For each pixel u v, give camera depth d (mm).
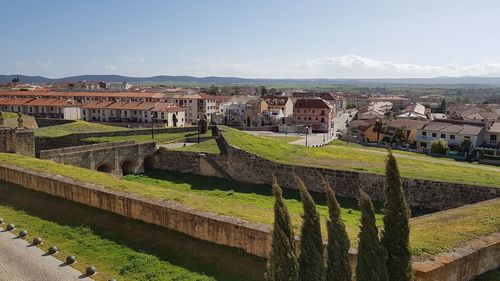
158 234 18953
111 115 109312
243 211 19578
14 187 26562
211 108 132500
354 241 15906
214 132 62062
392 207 10484
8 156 32281
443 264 13320
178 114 110125
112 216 21094
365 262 10031
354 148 67312
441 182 31500
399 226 10383
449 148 77500
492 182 31719
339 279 10312
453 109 146875
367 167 37250
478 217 19281
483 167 53031
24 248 17734
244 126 112812
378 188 33500
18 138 38500
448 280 13602
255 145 46438
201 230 18109
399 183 10500
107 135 58344
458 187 30891
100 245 18266
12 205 23438
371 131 92312
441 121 89312
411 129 88750
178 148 47562
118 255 17281
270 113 119062
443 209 31422
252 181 40562
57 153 37594
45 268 15883
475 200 30234
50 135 58250
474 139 78938
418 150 77562
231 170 42219
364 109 141375
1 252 17219
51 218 21438
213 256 16828
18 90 139625
